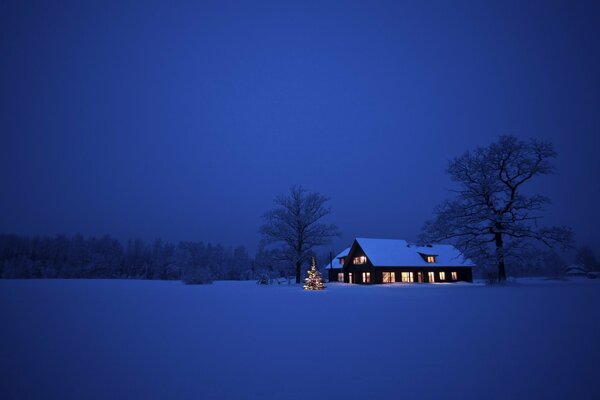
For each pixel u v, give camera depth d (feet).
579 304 43.75
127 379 16.65
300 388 15.15
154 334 27.55
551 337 24.17
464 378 16.12
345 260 171.01
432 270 161.38
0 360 20.03
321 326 30.66
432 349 21.48
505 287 86.07
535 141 102.68
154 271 280.51
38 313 40.55
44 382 16.30
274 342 24.29
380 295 69.82
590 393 14.14
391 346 22.53
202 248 307.78
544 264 99.55
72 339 25.72
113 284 126.31
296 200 151.94
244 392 14.76
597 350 20.56
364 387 15.16
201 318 36.22
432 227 112.37
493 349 21.12
